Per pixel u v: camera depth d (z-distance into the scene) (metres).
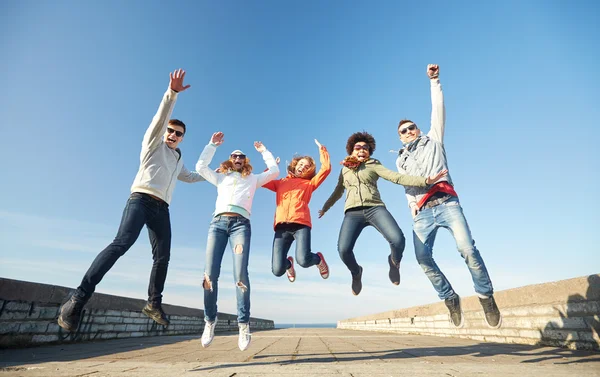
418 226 3.05
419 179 2.87
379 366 2.22
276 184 3.85
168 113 2.70
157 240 2.82
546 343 3.70
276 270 3.45
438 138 3.21
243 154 3.18
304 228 3.50
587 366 2.17
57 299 4.23
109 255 2.38
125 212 2.59
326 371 2.01
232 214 2.92
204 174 3.19
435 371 1.98
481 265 2.66
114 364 2.35
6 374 1.84
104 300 5.34
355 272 3.62
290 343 4.89
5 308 3.50
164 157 2.88
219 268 2.83
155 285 2.78
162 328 7.47
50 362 2.46
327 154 3.93
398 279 3.44
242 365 2.34
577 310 3.28
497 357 2.79
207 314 2.75
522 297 4.12
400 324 9.06
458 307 2.93
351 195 3.39
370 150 3.72
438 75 3.29
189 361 2.60
